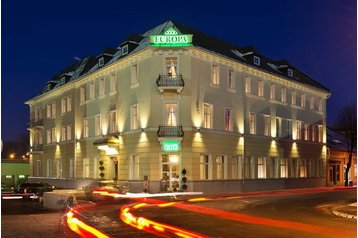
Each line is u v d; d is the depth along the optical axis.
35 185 35.03
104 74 39.22
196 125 33.03
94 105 40.62
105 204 24.72
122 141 35.59
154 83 32.78
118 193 26.83
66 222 16.50
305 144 47.09
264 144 40.56
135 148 33.94
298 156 45.66
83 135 42.53
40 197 29.16
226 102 36.22
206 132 33.81
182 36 32.44
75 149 43.44
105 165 38.09
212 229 14.52
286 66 45.59
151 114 32.53
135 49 35.62
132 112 35.00
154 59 32.94
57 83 51.81
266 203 25.98
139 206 23.42
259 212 20.61
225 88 36.22
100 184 27.25
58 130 48.25
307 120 47.94
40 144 53.59
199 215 18.95
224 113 35.94
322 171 49.97
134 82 35.16
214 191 34.06
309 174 47.59
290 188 43.62
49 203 25.14
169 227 14.95
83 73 44.94
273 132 41.94
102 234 13.34
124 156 35.25
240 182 36.97
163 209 21.72
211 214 19.44
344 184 53.72
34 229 14.70
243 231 14.09
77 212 20.20
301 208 22.84
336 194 35.88
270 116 41.81
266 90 41.50
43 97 52.78
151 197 29.12
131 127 34.91
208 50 34.03
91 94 41.44
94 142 38.28
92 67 44.78
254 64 40.94
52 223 16.39
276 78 42.69
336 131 55.75
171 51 32.81
